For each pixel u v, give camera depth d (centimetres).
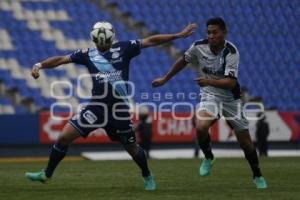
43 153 7738
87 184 3697
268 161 6050
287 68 9519
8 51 8712
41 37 8975
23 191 3291
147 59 9162
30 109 8225
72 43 9025
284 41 9800
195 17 9775
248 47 9631
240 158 6756
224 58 3212
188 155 8019
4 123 7531
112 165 5516
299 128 8356
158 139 7875
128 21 9531
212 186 3538
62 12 9312
